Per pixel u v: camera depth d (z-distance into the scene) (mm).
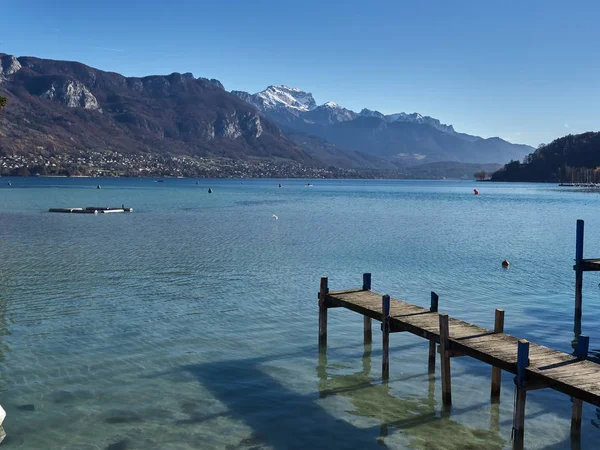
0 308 27875
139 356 21578
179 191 191500
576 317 27484
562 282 35594
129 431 16000
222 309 28266
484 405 17984
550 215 90938
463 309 28703
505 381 19922
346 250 48562
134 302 29375
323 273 37906
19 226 65438
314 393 18734
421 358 22062
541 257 45438
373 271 38844
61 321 25828
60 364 20609
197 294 31312
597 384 14086
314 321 26531
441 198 157000
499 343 17344
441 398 18484
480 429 16438
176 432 15992
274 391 18812
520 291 32938
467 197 163500
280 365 21062
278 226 69250
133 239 54312
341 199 147625
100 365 20609
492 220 80750
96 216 80375
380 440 15781
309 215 88500
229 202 125500
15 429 15977
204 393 18516
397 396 18609
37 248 47875
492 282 35469
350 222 76188
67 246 49188
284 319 26734
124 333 24234
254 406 17719
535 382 15109
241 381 19531
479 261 43281
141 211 92875
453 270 39406
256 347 22891
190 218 79562
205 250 47562
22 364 20516
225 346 22906
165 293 31438
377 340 24062
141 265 40000
